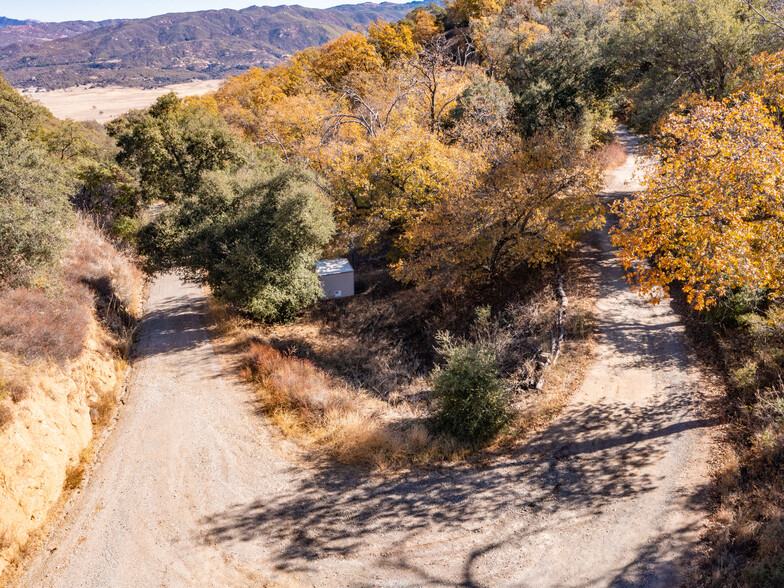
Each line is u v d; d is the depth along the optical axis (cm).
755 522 963
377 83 4759
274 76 6744
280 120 4547
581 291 2180
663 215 1305
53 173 1783
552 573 965
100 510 1205
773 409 1193
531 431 1401
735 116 1298
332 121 3794
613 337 1809
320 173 3384
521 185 2188
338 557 1043
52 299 1638
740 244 1152
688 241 1247
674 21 2456
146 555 1076
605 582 932
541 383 1608
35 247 1529
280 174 2542
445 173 2575
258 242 2383
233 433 1504
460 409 1406
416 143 2678
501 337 2014
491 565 996
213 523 1156
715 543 964
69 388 1427
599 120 3619
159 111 3953
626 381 1561
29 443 1161
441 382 1441
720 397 1409
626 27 2956
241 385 1794
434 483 1247
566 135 2684
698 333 1728
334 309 2712
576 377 1614
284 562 1038
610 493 1143
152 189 3484
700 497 1093
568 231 2245
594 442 1320
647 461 1225
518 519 1103
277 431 1513
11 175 1538
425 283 2545
